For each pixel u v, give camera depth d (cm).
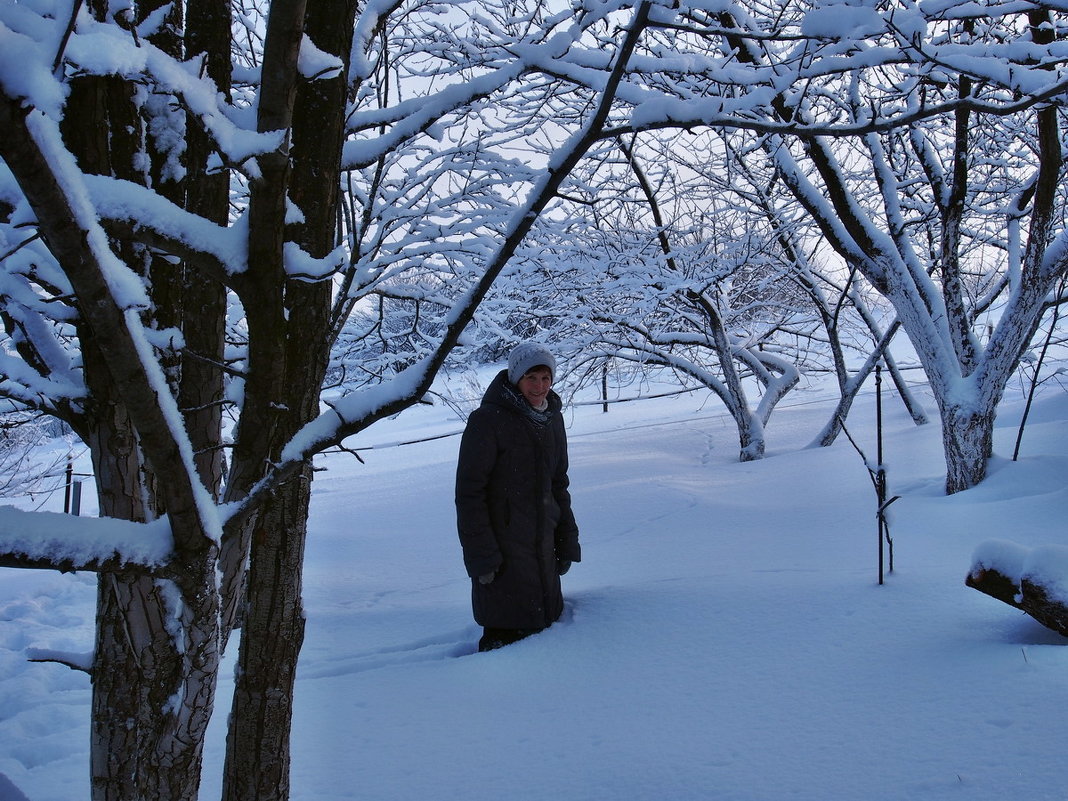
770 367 1166
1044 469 521
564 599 362
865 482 619
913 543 407
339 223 180
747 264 909
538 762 216
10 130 79
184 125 163
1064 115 535
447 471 1081
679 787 194
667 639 290
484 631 338
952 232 568
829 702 225
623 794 195
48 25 101
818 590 316
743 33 204
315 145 157
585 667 277
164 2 170
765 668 256
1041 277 512
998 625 262
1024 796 168
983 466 543
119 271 97
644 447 1084
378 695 273
